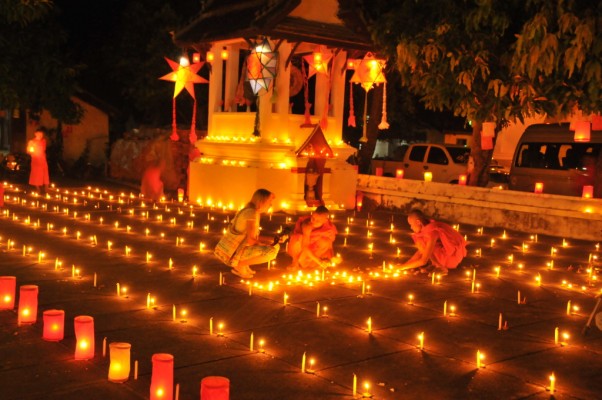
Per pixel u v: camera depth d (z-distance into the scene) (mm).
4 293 7309
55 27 20000
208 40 17656
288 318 7465
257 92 16172
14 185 22250
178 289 8625
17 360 5801
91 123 31328
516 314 8008
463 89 11125
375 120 23516
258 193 9398
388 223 15945
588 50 8703
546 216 14969
